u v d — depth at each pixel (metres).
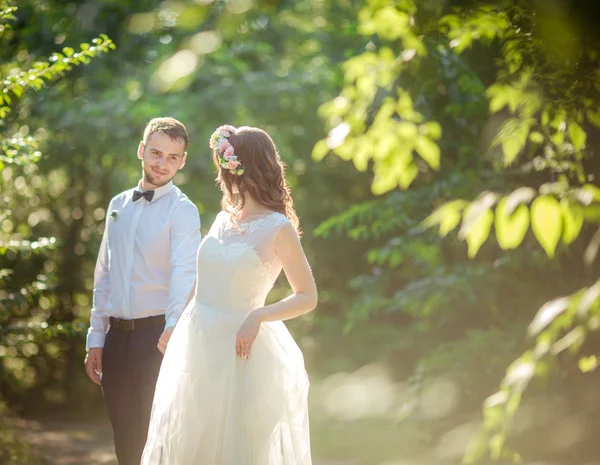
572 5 1.78
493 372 6.57
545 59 2.33
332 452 5.20
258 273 4.42
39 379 12.78
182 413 4.42
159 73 1.78
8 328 6.93
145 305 5.14
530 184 6.43
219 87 13.20
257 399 4.34
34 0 9.30
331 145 3.56
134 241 5.19
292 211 4.68
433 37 3.26
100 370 5.39
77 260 13.02
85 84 12.96
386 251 8.91
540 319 1.67
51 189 13.07
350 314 9.94
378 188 3.52
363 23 3.53
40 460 8.04
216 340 4.42
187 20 1.77
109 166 13.13
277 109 13.73
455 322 8.68
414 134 3.48
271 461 4.32
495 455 1.70
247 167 4.52
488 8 2.63
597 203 1.75
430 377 6.76
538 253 6.80
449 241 8.52
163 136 5.25
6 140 6.25
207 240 4.59
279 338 4.53
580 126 2.55
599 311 1.61
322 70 13.74
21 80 5.99
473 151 7.06
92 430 10.98
